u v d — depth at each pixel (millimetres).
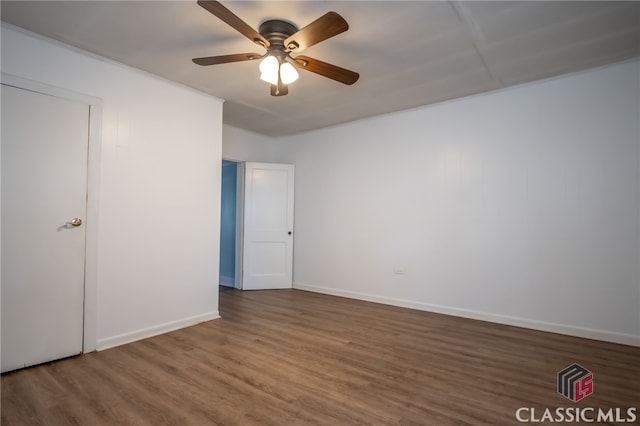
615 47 2699
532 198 3422
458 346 2928
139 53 2781
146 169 3117
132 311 3000
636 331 2930
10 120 2359
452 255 3889
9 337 2346
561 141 3281
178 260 3365
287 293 4996
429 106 4082
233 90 3578
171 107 3334
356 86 3482
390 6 2172
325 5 2166
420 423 1826
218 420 1827
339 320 3660
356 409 1950
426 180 4098
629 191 2973
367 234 4586
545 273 3344
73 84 2672
